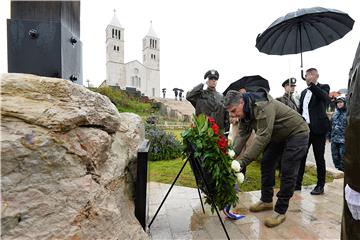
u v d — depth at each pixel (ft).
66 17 5.46
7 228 3.09
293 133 8.51
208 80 13.34
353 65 3.37
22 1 5.05
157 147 20.30
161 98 100.07
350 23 11.53
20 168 3.25
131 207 6.07
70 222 3.68
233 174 7.42
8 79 3.47
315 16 11.43
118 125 5.59
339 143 16.33
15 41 4.69
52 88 3.82
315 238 7.70
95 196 4.22
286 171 8.53
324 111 11.46
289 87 13.47
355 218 3.29
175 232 8.07
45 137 3.52
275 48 12.24
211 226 8.51
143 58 159.63
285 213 9.07
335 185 13.04
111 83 136.67
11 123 3.30
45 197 3.48
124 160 5.82
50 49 4.81
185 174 15.33
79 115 4.05
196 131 7.63
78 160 4.03
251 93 8.60
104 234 4.27
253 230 8.23
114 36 138.31
